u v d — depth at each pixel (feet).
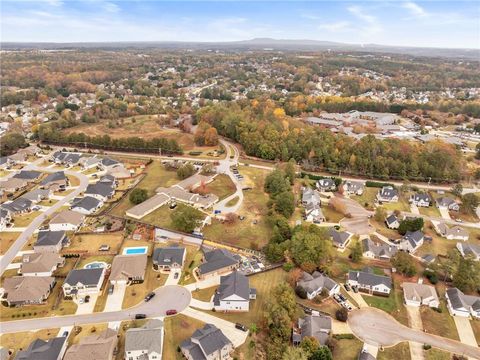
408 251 332.39
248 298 246.68
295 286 274.57
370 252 321.52
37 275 276.62
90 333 225.56
